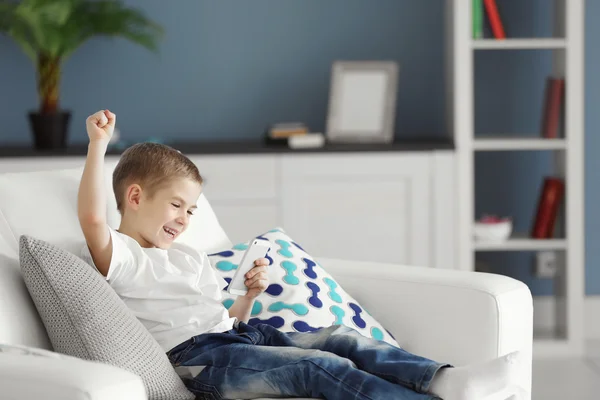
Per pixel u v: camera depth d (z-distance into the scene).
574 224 4.24
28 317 2.06
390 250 4.18
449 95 4.41
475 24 4.18
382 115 4.37
